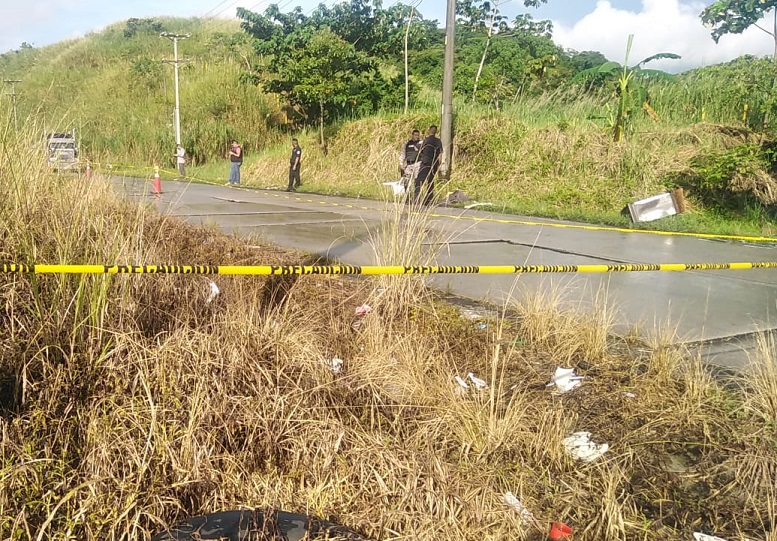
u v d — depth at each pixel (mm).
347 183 18797
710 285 6508
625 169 14141
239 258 6020
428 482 2688
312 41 22766
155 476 2551
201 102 29234
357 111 22625
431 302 4957
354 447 2875
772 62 15500
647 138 14781
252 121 27969
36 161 3836
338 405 3230
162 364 2963
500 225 10742
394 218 5012
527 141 16047
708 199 12742
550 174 15148
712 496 2850
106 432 2635
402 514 2543
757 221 11734
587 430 3361
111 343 3109
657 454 3154
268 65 24844
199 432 2736
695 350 4516
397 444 2973
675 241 9508
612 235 9953
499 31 27000
